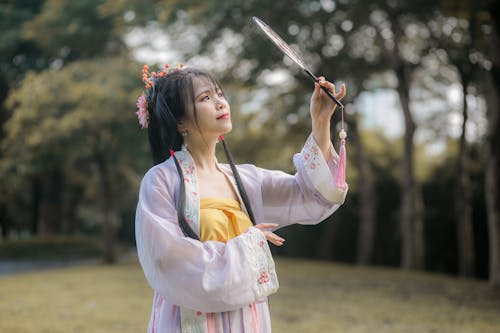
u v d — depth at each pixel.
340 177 2.27
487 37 11.02
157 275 2.01
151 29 13.72
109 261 15.84
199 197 2.18
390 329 6.04
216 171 2.32
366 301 8.12
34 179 22.84
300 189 2.36
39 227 24.97
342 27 13.73
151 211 2.10
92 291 8.98
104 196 15.98
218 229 2.14
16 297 8.15
